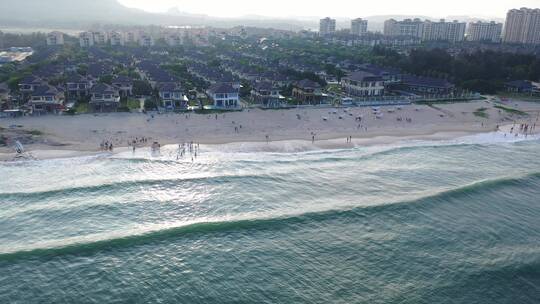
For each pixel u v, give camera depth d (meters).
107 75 131.00
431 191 62.03
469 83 142.00
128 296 39.47
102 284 40.94
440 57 166.12
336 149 81.00
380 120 102.12
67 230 49.34
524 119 110.38
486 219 54.78
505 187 64.81
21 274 41.94
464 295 40.34
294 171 69.06
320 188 62.78
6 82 116.00
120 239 46.97
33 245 45.97
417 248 47.72
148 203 56.38
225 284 41.22
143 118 93.94
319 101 116.50
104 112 98.12
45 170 65.81
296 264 44.44
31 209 53.94
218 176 65.75
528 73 157.25
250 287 40.81
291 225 51.53
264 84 117.19
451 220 54.12
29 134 79.31
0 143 74.81
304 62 184.38
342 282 41.72
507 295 40.50
